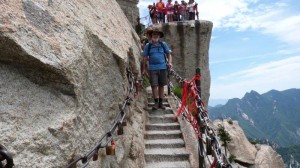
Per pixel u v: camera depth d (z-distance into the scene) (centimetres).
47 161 350
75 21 486
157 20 2245
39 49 377
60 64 392
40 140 346
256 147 2295
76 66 429
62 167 375
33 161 331
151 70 1029
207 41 2134
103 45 560
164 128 941
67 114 402
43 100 379
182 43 2083
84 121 456
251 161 2041
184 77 2083
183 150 838
